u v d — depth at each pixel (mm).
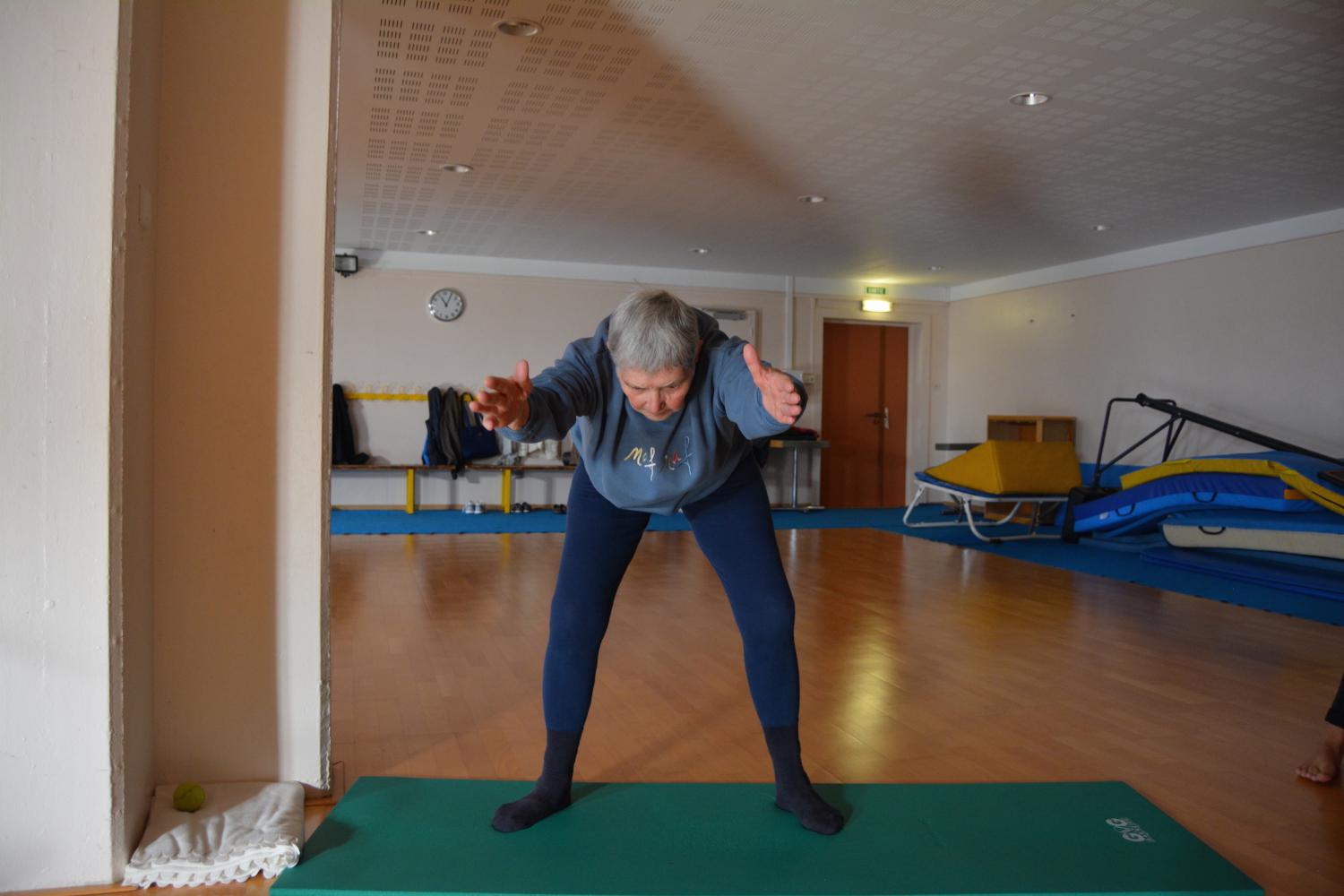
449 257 8500
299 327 2000
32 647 1641
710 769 2287
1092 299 8180
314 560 2039
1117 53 3756
